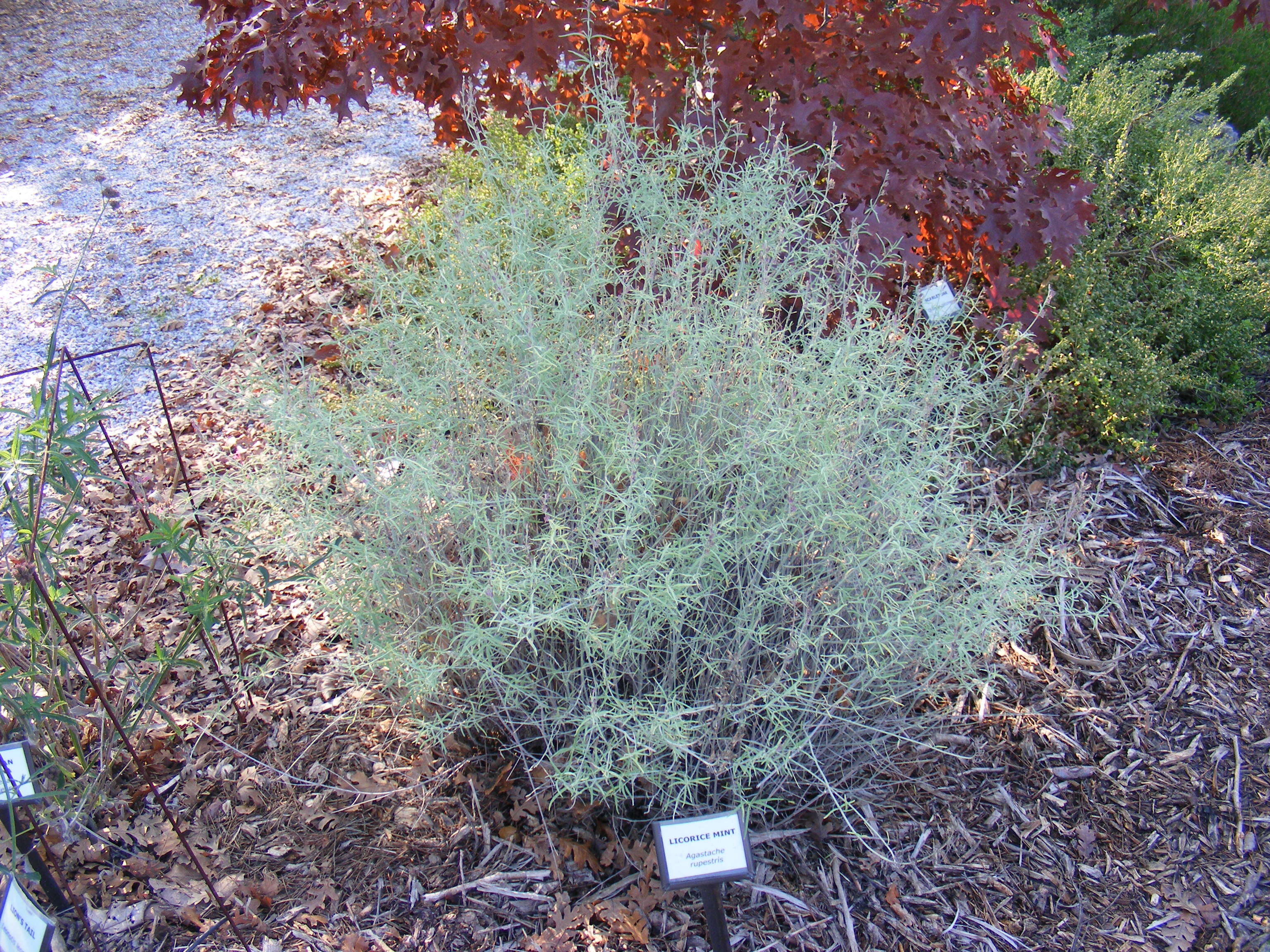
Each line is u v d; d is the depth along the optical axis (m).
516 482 1.93
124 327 3.86
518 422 1.89
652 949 1.72
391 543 1.88
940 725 2.18
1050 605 2.02
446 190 2.98
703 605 1.84
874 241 2.45
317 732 2.19
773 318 2.22
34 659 1.83
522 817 1.95
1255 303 3.09
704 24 2.66
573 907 1.79
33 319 3.93
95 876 1.90
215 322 3.86
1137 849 1.96
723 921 1.57
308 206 4.72
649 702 1.75
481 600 1.68
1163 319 3.12
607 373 1.85
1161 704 2.27
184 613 2.53
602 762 1.73
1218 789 2.07
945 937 1.78
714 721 1.75
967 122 2.68
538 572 1.61
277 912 1.81
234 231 4.53
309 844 1.94
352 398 2.16
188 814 2.01
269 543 1.98
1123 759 2.14
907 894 1.85
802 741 1.72
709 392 1.86
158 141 5.54
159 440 3.21
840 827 1.96
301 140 5.47
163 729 2.21
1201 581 2.59
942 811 2.01
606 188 2.19
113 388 3.49
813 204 2.20
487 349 1.95
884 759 2.02
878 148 2.53
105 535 2.83
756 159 2.32
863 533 1.76
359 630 1.86
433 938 1.75
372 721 2.20
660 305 2.16
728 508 1.85
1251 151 4.71
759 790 1.85
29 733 1.84
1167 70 3.89
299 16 2.54
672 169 2.37
